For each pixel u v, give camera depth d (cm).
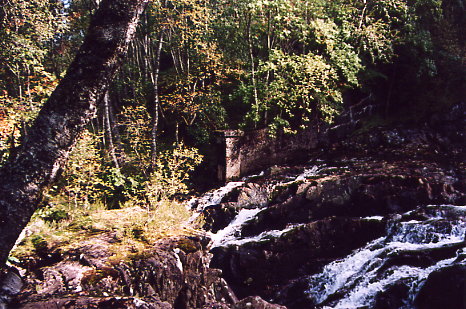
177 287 481
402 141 1205
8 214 265
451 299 536
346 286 661
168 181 757
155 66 1143
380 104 1374
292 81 1210
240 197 971
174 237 544
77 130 281
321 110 1202
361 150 1198
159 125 1344
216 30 1350
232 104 1309
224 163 1132
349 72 1200
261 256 795
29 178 270
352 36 1305
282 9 1211
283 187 945
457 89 1298
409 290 586
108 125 1050
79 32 1412
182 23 1205
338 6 1327
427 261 630
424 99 1311
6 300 364
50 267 441
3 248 265
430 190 830
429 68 1268
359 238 771
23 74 1065
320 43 1212
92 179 827
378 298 609
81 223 621
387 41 1248
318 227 796
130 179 921
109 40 276
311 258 784
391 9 1292
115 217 656
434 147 1178
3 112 782
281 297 755
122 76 1482
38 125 276
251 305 402
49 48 1324
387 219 761
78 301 362
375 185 859
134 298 373
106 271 438
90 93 279
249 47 1261
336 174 977
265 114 1209
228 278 802
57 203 721
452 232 687
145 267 459
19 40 924
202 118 1227
